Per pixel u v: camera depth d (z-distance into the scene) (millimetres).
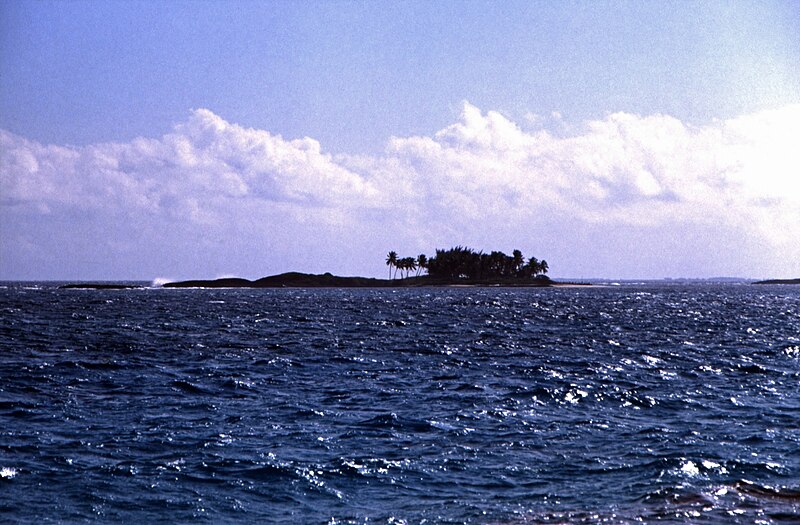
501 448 31250
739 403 41875
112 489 25516
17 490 25156
